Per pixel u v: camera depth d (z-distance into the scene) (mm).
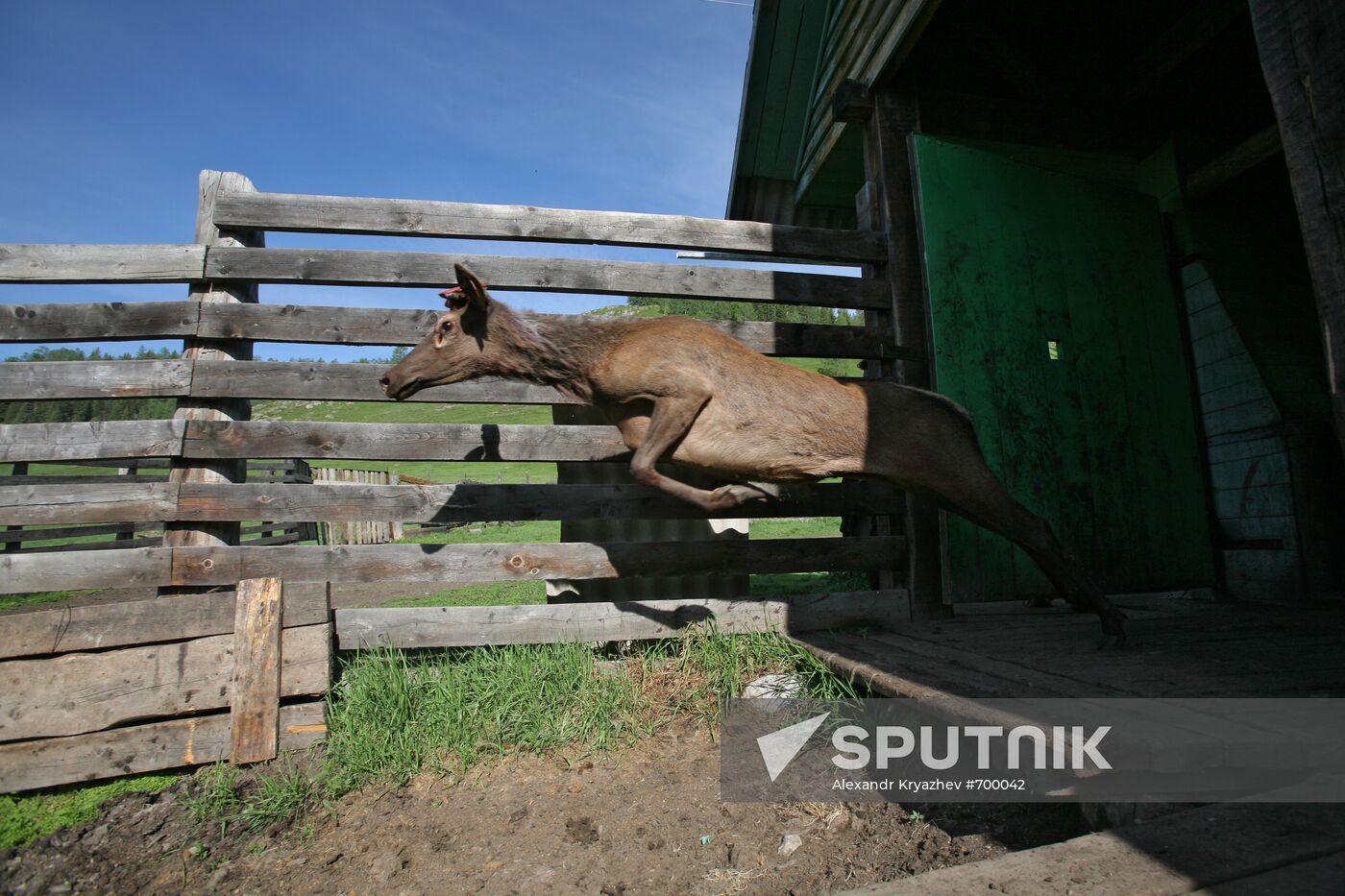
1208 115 6430
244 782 3406
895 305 5191
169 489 4246
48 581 3986
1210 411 5863
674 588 5125
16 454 4176
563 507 4691
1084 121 6285
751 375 3873
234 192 4641
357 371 4551
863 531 5234
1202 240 5969
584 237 4918
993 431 5102
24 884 2701
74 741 3387
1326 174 2062
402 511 4496
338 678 3986
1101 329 5547
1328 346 2068
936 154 5336
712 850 2773
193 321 4438
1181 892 1569
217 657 3611
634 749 3648
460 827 3021
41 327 4352
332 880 2684
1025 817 2695
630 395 3771
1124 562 5266
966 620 4902
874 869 2518
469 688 3959
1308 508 5082
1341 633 3867
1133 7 5965
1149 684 2850
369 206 4715
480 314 3898
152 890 2658
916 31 4840
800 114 7379
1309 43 2102
